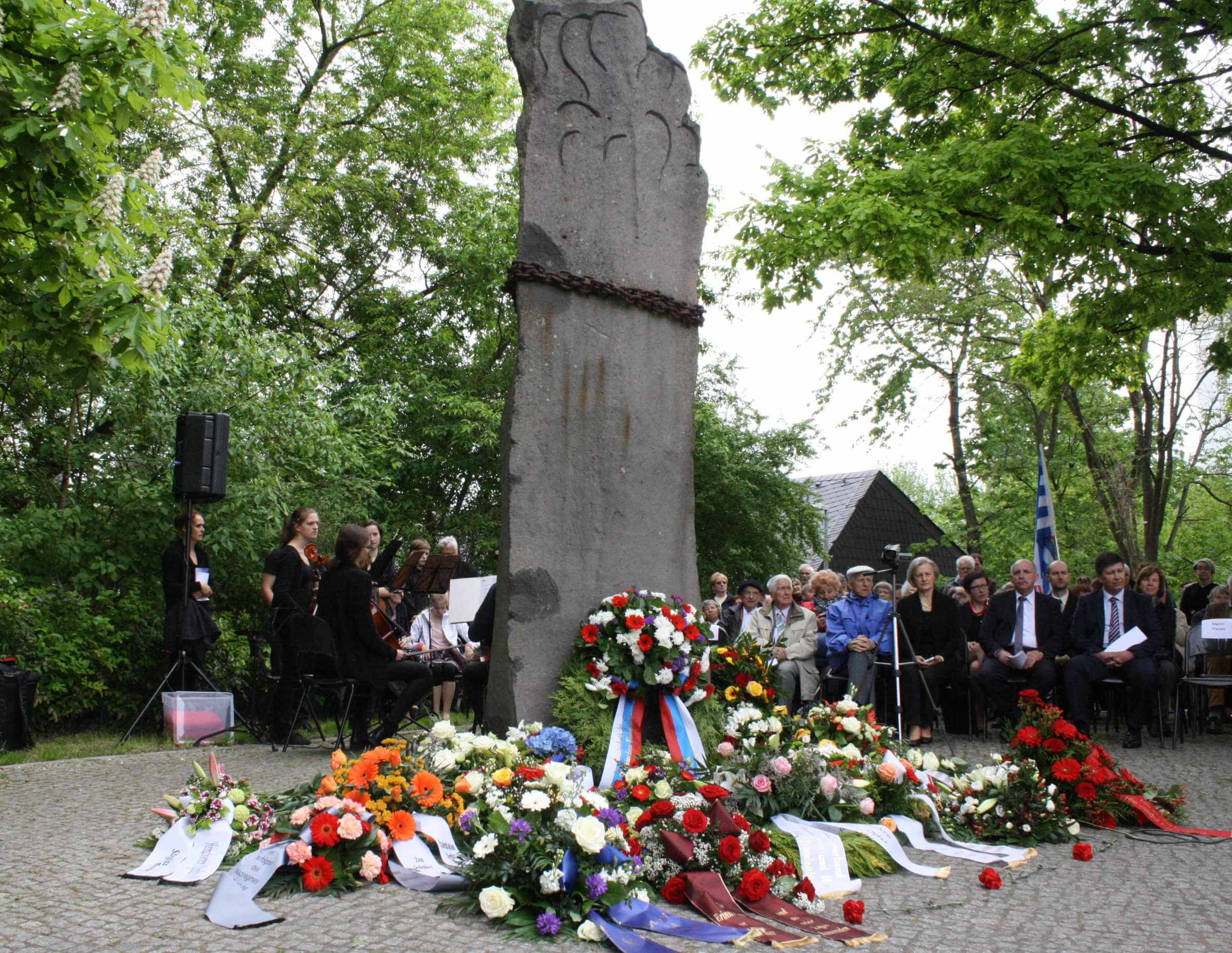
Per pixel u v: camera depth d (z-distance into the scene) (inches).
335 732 403.5
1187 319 534.3
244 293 789.9
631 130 265.0
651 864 174.1
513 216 997.8
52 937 146.2
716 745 245.3
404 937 148.4
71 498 497.7
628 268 260.5
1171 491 1179.3
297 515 370.9
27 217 295.0
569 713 234.1
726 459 990.4
